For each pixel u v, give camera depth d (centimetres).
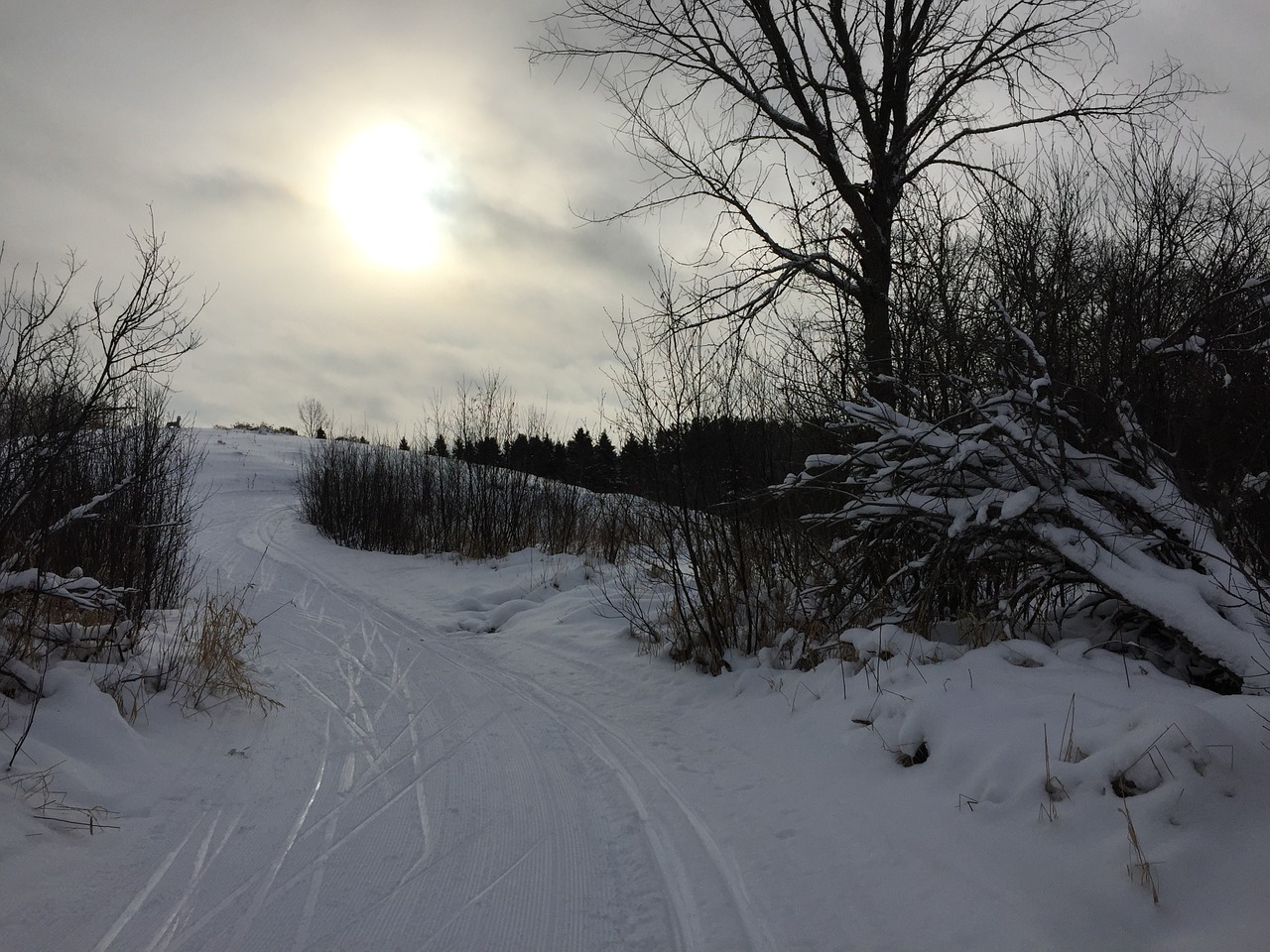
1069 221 619
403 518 1980
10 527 558
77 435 611
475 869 384
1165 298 585
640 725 626
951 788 412
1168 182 600
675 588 793
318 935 321
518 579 1338
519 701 703
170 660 627
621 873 382
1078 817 350
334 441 2539
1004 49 738
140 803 438
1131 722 382
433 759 545
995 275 632
